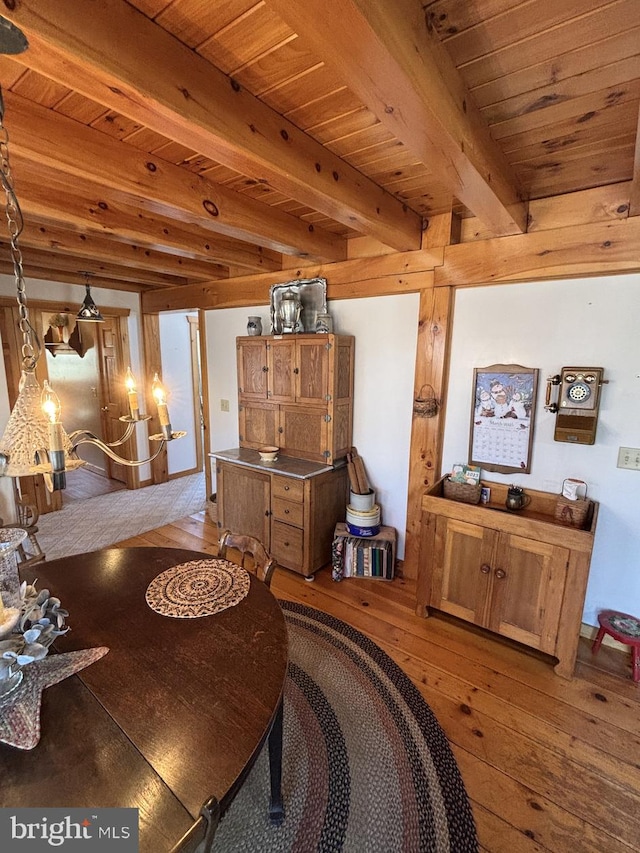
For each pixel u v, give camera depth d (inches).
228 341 161.5
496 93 53.2
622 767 64.3
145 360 197.0
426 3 39.8
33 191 79.6
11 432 48.5
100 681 44.4
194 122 46.7
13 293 154.4
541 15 40.7
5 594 46.3
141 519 161.9
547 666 85.6
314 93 53.1
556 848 53.4
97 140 62.3
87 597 59.9
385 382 119.6
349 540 117.4
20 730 38.1
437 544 96.3
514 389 97.2
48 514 166.6
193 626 53.7
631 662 86.8
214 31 42.8
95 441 55.1
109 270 151.6
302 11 31.4
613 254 82.5
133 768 35.0
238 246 120.8
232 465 131.4
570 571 80.1
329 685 78.8
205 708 41.3
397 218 91.4
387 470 122.7
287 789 59.1
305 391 123.9
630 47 44.4
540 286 92.7
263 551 68.4
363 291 117.3
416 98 41.6
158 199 71.3
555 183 82.0
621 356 85.4
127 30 39.5
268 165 57.3
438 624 98.3
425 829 54.9
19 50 35.4
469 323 102.9
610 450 88.4
